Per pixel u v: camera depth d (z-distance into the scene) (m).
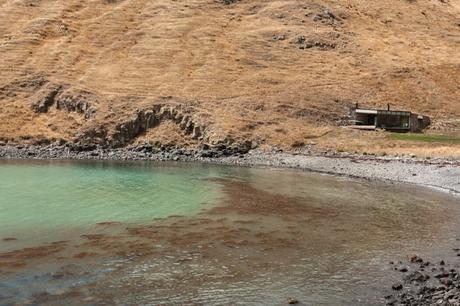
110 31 101.88
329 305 18.47
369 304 18.48
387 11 126.06
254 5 115.81
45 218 31.64
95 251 25.09
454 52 110.69
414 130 80.44
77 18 105.56
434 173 50.81
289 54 98.62
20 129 75.06
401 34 116.69
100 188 42.75
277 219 32.34
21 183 44.72
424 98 90.56
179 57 93.50
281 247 26.00
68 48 94.75
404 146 67.38
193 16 107.56
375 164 57.78
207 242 26.81
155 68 90.00
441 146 66.62
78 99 79.31
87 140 72.62
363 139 71.88
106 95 80.38
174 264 23.14
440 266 22.78
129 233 28.55
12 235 27.78
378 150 65.75
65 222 30.78
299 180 49.50
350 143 70.12
